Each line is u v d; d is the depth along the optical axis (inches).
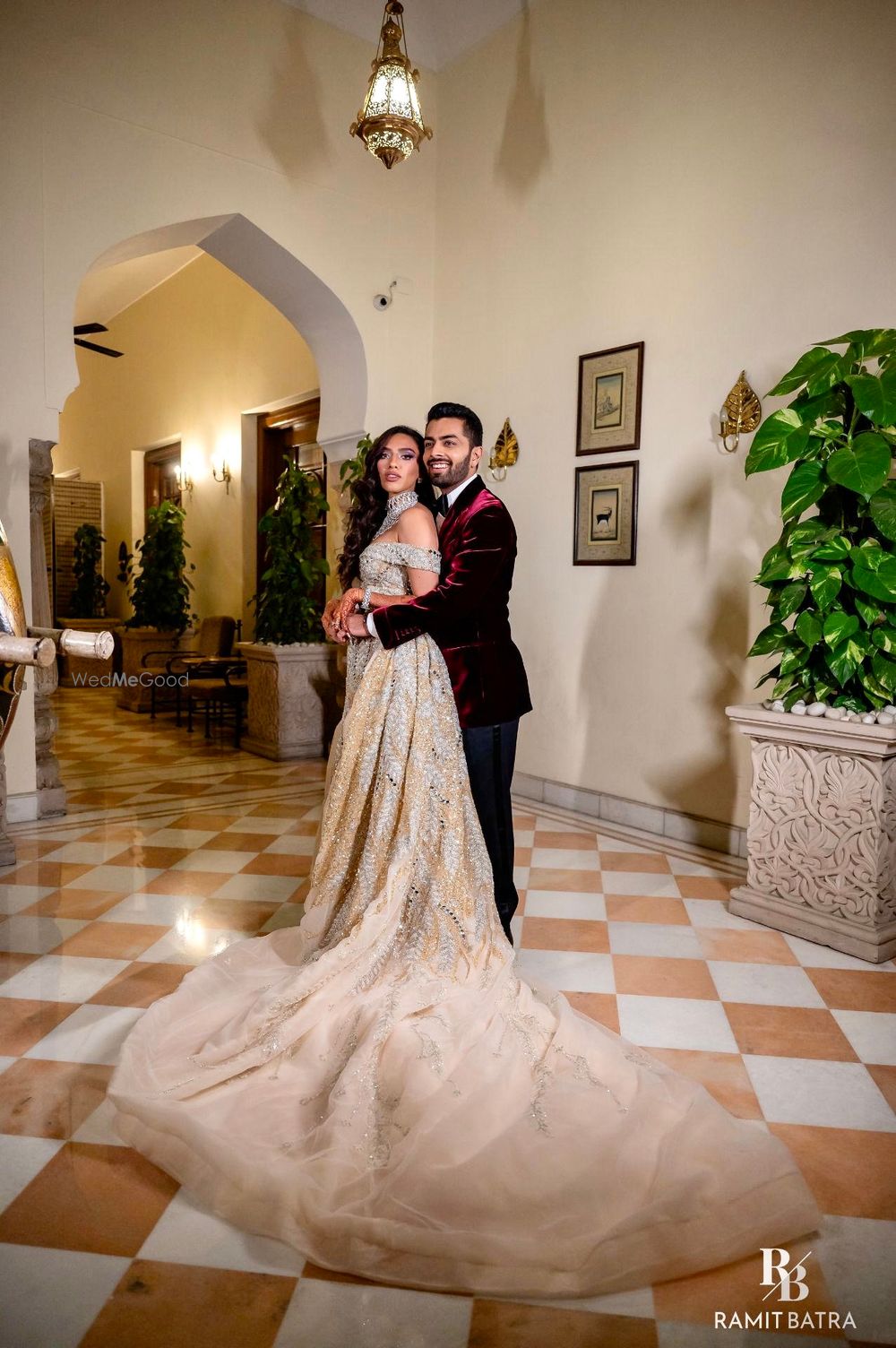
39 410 173.2
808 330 148.3
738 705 138.9
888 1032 97.6
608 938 124.0
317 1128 72.0
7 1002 100.8
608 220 182.9
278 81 202.5
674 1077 80.8
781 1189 66.6
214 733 295.9
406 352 228.7
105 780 221.3
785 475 152.0
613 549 184.1
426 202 229.8
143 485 432.5
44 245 171.8
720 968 114.3
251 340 333.1
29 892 138.9
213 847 164.1
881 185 137.6
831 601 115.6
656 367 173.9
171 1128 72.7
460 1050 79.6
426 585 98.0
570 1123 72.6
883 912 118.1
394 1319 56.6
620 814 185.6
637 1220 62.7
